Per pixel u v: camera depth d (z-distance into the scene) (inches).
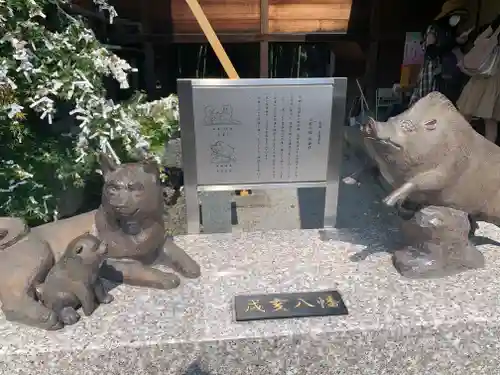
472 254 76.1
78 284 62.8
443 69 151.1
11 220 66.5
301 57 185.8
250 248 84.2
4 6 80.7
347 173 135.3
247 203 133.8
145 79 164.7
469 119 153.5
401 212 80.7
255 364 62.7
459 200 74.0
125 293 70.4
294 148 87.4
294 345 62.1
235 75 101.6
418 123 69.9
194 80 80.8
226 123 84.1
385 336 63.0
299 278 74.1
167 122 118.3
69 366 59.4
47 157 91.3
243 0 155.5
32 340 59.9
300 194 138.7
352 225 114.4
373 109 168.6
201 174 87.2
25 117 88.2
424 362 65.2
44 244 66.3
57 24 97.7
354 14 161.0
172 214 116.0
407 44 162.7
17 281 62.3
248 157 87.0
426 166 70.9
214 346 60.8
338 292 70.3
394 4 159.9
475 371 66.6
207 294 70.1
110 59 96.3
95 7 140.3
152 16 156.5
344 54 179.2
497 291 70.6
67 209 104.1
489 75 139.6
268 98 83.4
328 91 84.1
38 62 86.4
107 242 70.4
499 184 73.6
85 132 91.3
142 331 61.9
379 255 81.4
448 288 71.5
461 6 148.7
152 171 68.7
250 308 66.3
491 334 64.7
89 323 63.4
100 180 109.9
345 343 62.9
